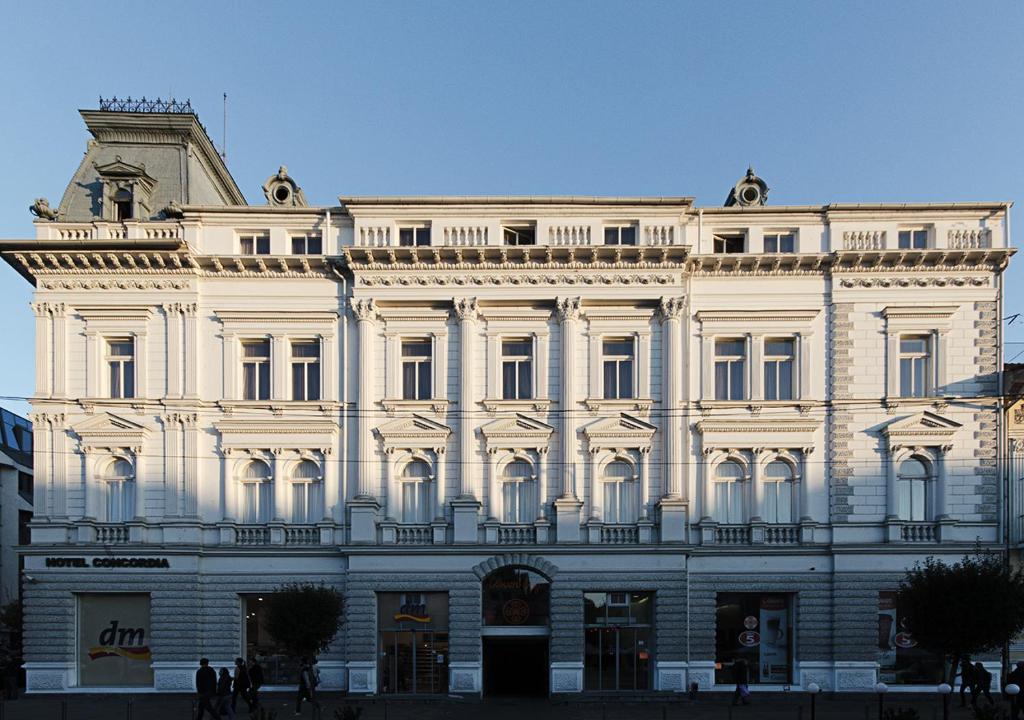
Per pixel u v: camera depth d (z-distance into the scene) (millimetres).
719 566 34469
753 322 35594
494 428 34844
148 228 36094
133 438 34938
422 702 32469
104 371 35656
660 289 35125
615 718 28469
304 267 35656
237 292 35906
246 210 36094
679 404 35031
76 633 34438
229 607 34469
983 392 34844
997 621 27516
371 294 35281
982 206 35375
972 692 30047
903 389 35562
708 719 28250
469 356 35156
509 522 34969
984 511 34406
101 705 31797
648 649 33969
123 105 38875
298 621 30062
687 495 34938
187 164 38656
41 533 34562
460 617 33875
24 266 36000
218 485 35188
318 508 35250
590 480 34750
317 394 35875
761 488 35031
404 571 34156
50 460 35000
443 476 34906
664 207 35531
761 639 34594
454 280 35406
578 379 35250
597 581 33938
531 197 35406
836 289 35469
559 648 33594
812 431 35062
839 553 34188
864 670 33562
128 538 34594
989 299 35125
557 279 35281
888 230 35781
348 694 33438
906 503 35000
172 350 35344
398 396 35469
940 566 29438
